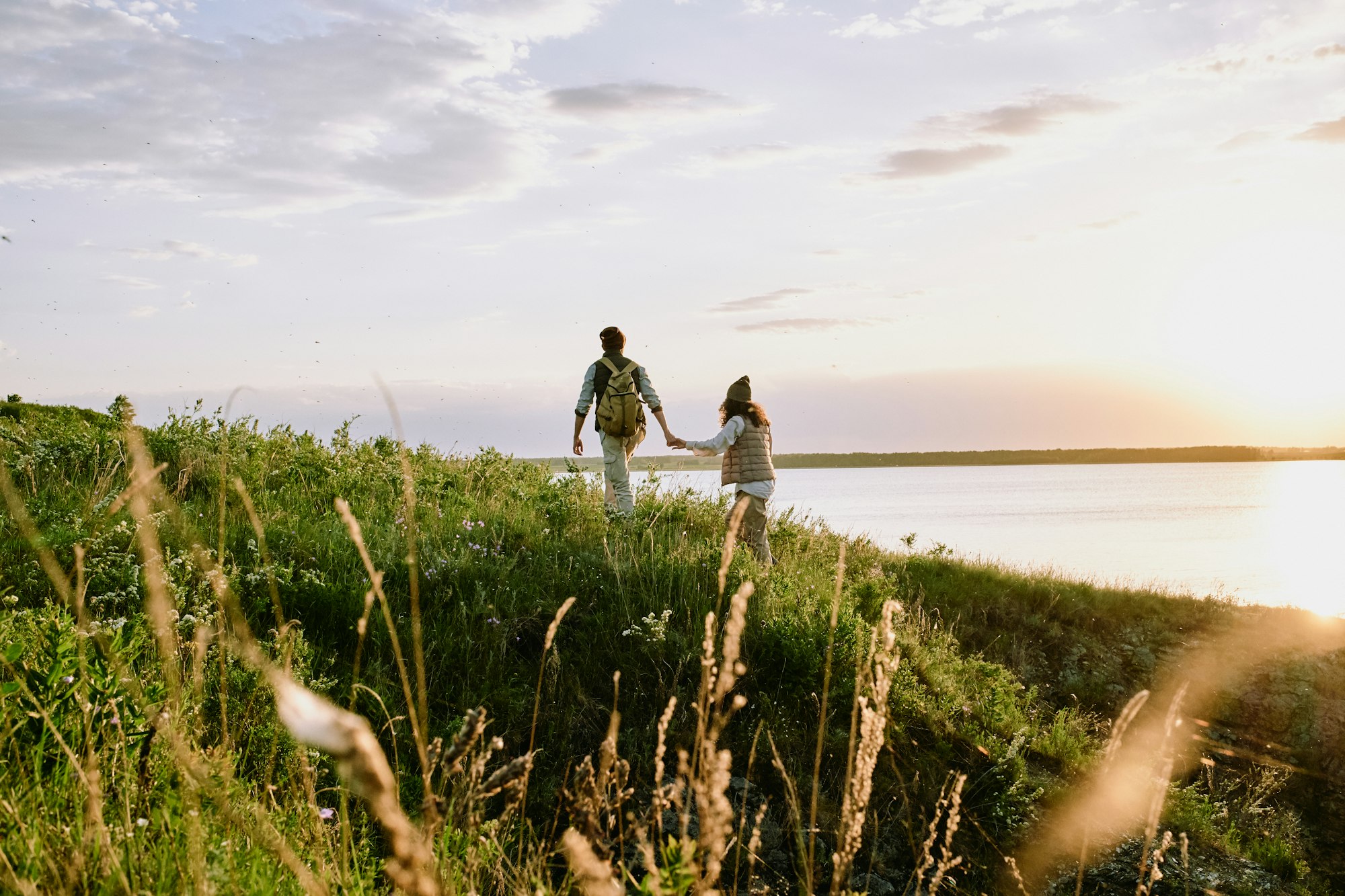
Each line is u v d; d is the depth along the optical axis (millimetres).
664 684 5918
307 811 2900
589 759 1979
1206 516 114000
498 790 1449
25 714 2770
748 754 5441
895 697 6242
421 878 746
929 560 12391
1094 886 5402
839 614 6383
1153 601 12508
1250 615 12422
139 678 3287
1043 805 6078
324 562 6645
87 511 6781
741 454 8922
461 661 5766
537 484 10680
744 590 1595
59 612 3584
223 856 2076
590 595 6844
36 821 2244
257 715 3824
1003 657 10414
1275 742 9977
